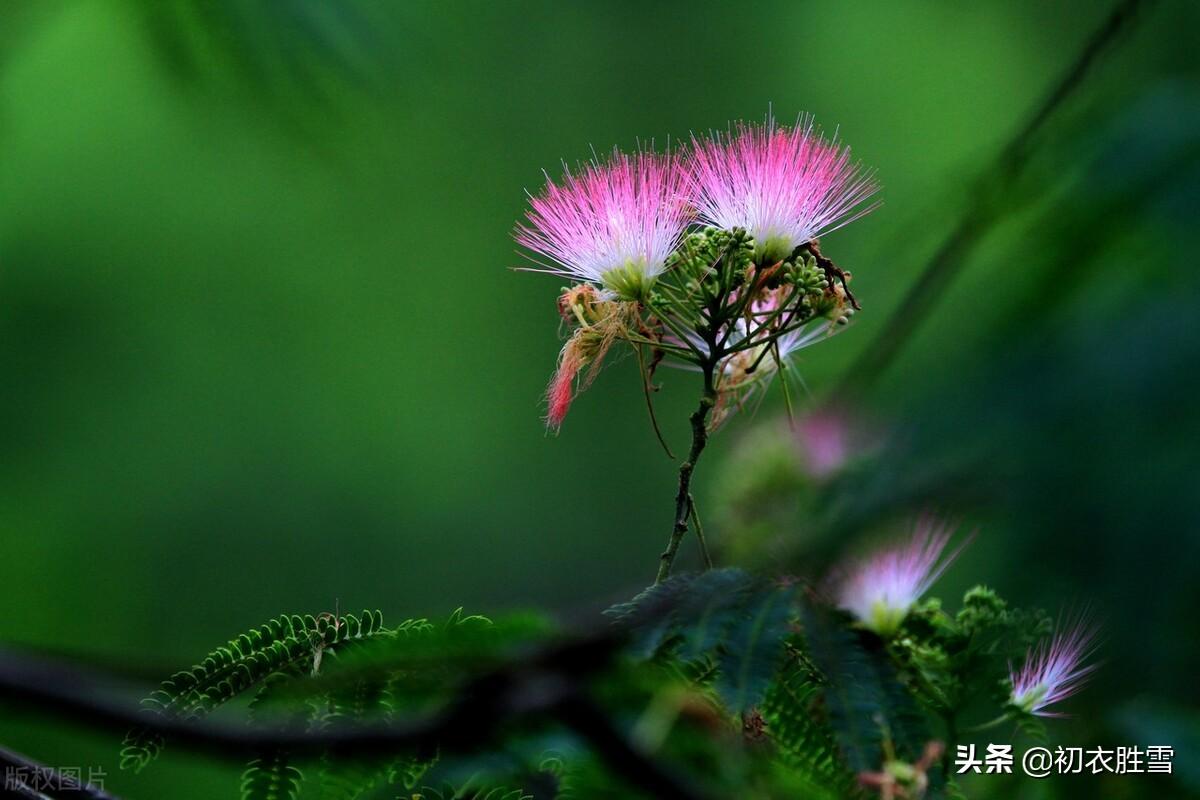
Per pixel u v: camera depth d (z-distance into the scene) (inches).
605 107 345.7
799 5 326.0
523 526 317.7
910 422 58.6
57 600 266.5
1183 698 56.9
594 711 56.7
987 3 254.1
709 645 56.2
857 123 281.1
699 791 57.2
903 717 56.4
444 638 56.9
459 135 333.7
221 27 70.7
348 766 56.2
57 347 295.3
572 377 59.2
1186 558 56.7
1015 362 58.7
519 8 346.9
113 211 292.0
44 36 99.7
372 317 328.2
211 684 56.1
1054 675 58.6
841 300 59.5
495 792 56.7
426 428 328.8
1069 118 65.0
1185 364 57.8
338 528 314.7
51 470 285.6
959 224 65.1
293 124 71.6
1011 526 57.7
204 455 302.0
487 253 339.9
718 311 59.0
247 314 309.1
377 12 71.5
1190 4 65.7
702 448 58.5
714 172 59.5
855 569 57.9
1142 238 62.0
